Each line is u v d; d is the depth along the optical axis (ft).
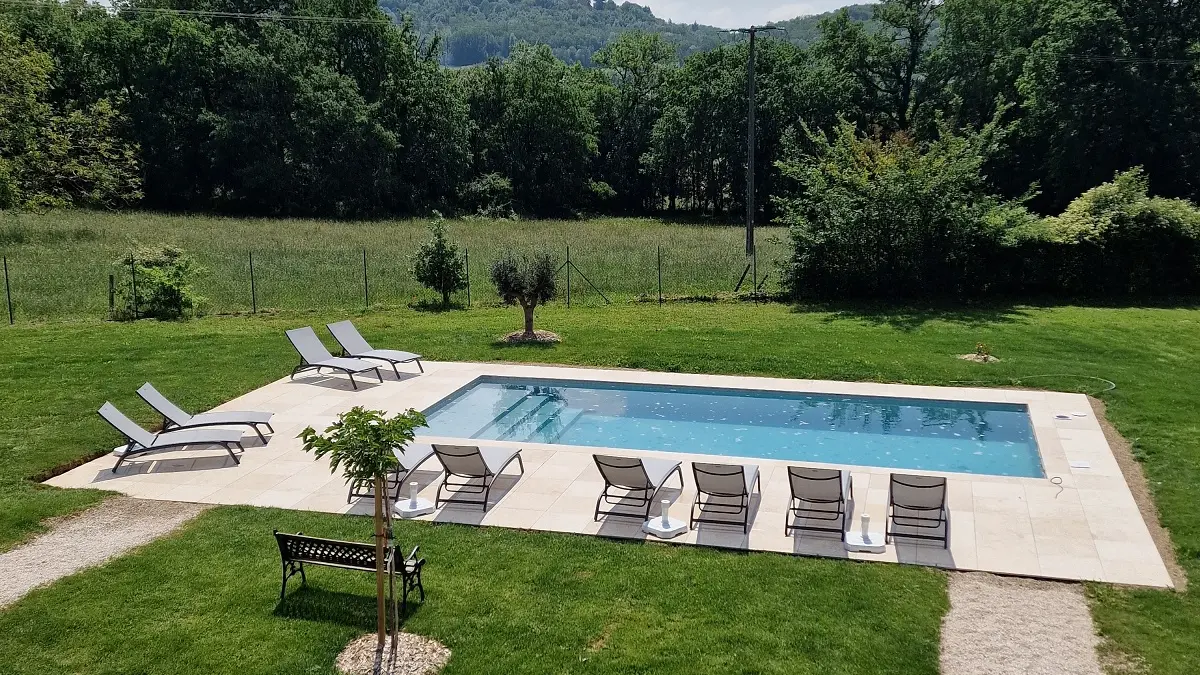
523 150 216.13
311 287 80.48
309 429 20.42
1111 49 120.98
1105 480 32.71
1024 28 153.28
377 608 23.24
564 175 217.77
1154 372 48.57
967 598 24.04
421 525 29.43
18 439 38.27
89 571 26.02
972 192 76.48
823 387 46.80
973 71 164.25
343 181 178.50
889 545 27.48
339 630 22.54
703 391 47.78
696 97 197.57
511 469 34.86
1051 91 126.82
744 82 191.93
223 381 49.06
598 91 236.22
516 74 216.74
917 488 27.37
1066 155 127.75
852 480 32.76
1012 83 154.81
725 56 200.23
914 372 49.55
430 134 196.03
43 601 24.12
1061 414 41.14
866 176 73.20
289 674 20.54
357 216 173.68
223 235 120.06
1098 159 125.90
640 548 27.48
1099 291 73.46
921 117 169.68
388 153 183.01
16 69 108.37
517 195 214.48
